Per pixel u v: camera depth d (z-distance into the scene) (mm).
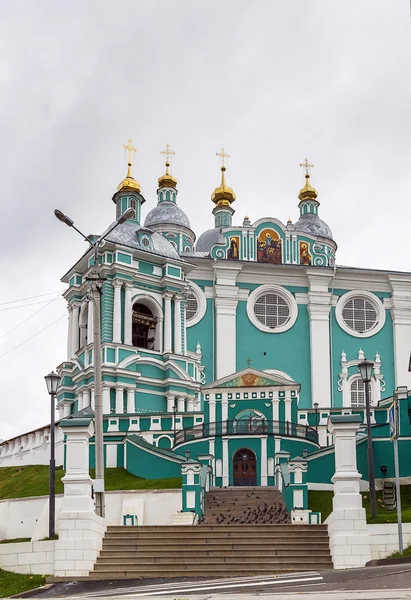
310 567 24359
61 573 24812
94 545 25234
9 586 24156
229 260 62625
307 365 62625
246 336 62344
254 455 42500
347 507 24953
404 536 24859
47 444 53281
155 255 56188
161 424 48219
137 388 52938
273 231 65875
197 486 32875
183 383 54250
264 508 33906
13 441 58219
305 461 33812
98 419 28594
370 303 64938
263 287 63375
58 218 29344
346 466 25469
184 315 57188
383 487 37656
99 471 28078
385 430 39312
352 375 62750
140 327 55969
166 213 76375
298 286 64125
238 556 24969
